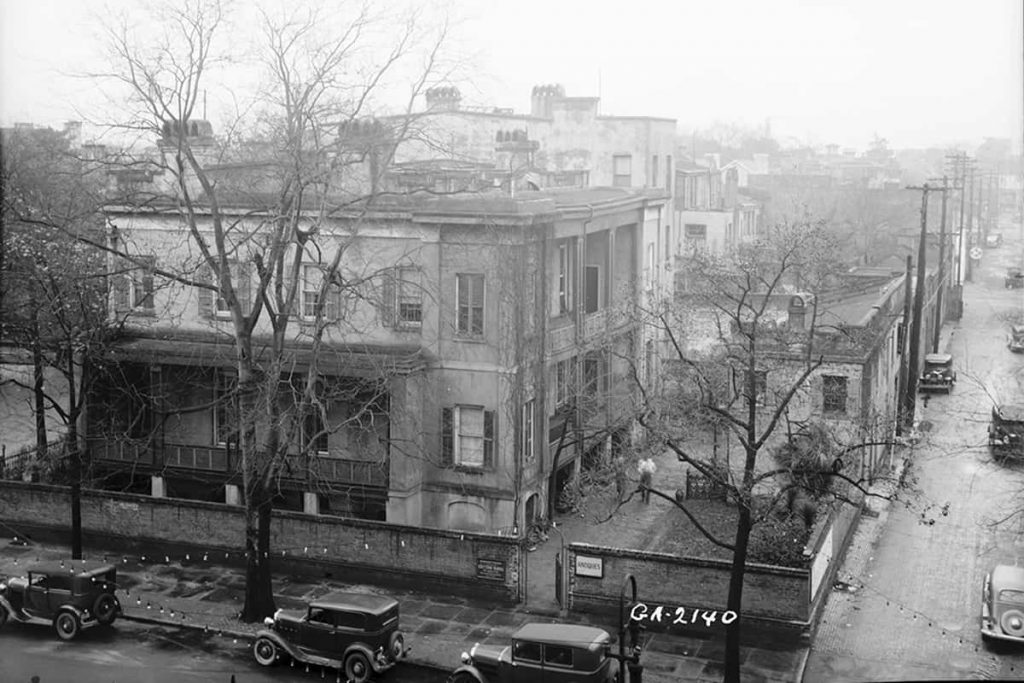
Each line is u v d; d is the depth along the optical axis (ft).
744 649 99.45
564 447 134.92
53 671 94.53
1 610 105.40
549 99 228.43
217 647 101.24
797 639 99.81
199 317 136.87
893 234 296.71
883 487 153.17
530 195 135.54
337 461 129.18
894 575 122.21
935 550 131.13
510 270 124.77
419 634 103.24
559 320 141.08
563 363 141.28
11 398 173.47
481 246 125.18
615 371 147.23
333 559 117.91
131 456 137.39
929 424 158.10
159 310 138.21
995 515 141.79
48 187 138.72
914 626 106.73
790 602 99.96
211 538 123.54
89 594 102.99
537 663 86.22
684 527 130.00
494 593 111.45
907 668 95.45
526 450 130.82
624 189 183.62
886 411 146.41
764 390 110.63
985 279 368.07
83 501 128.57
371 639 93.40
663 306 125.80
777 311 148.66
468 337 126.93
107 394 137.80
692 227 252.01
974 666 96.32
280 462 107.34
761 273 135.64
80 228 132.26
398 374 122.72
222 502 135.85
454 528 129.49
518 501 125.90
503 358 125.70
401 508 126.93
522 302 124.98
